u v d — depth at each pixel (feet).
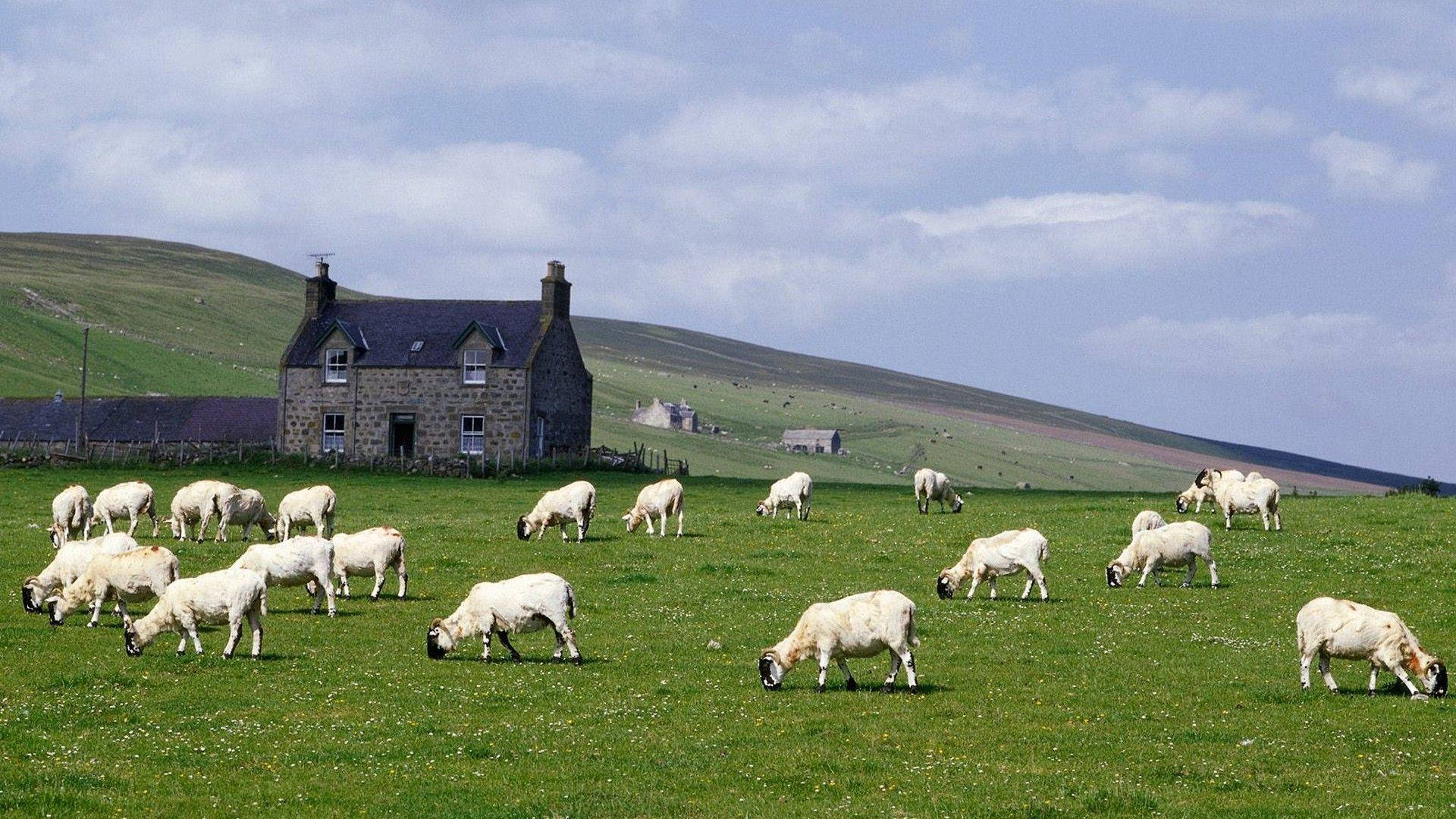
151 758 66.90
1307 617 84.58
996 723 75.77
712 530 168.14
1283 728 74.74
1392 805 59.62
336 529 169.78
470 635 92.89
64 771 63.72
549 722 75.31
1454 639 104.01
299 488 252.62
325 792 61.16
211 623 93.61
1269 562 140.15
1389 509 182.19
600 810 58.54
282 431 322.55
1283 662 94.58
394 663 91.91
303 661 91.76
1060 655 96.73
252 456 301.84
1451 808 59.11
